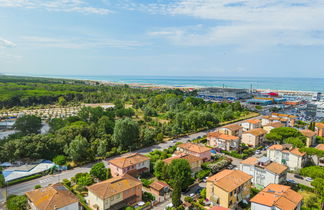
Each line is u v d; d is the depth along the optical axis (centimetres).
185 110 19012
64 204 5681
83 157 9469
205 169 8862
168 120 17288
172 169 7362
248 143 12106
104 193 6103
